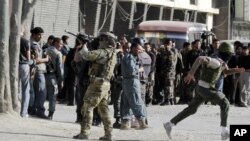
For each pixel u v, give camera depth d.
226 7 61.72
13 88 15.94
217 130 17.27
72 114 20.84
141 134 14.95
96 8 46.66
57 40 18.62
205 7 60.16
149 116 21.42
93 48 15.64
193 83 25.67
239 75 26.45
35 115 18.06
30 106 18.00
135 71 15.78
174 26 40.66
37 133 13.84
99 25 47.47
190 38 40.47
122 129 16.27
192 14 58.84
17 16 16.06
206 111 23.17
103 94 13.20
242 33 64.50
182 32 40.41
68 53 23.75
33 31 17.80
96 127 16.39
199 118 21.08
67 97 24.78
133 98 15.80
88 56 12.96
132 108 15.89
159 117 21.17
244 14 64.00
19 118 15.62
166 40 25.81
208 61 13.35
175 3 55.94
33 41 17.75
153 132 15.55
